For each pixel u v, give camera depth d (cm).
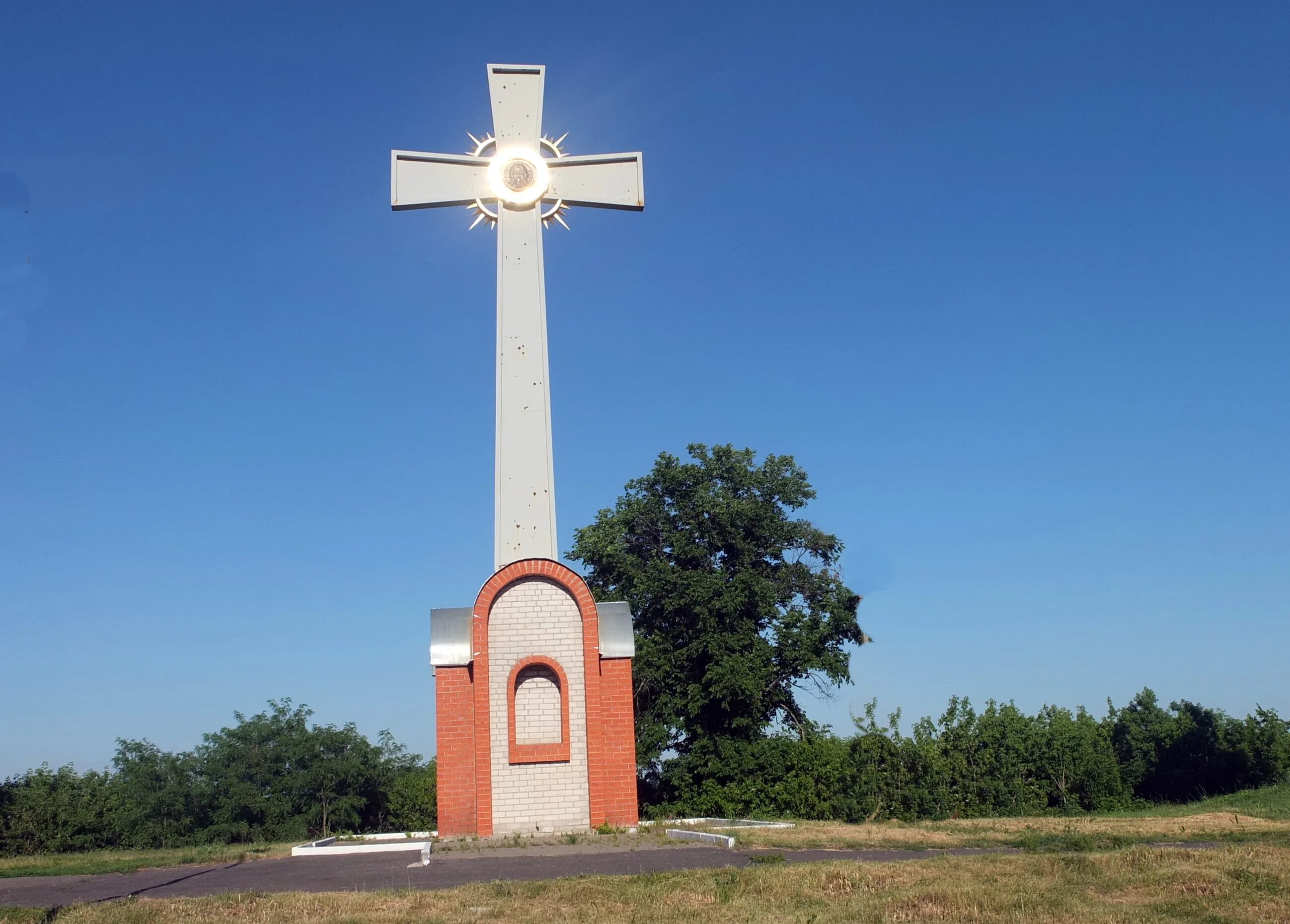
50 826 4081
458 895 1739
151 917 1600
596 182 3278
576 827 2802
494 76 3312
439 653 2942
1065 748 3978
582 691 2881
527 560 2923
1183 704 4888
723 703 4072
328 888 1922
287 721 4797
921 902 1597
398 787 4803
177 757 4559
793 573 4600
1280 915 1509
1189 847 2189
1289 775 4378
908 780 3675
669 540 4525
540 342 3138
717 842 2434
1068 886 1719
